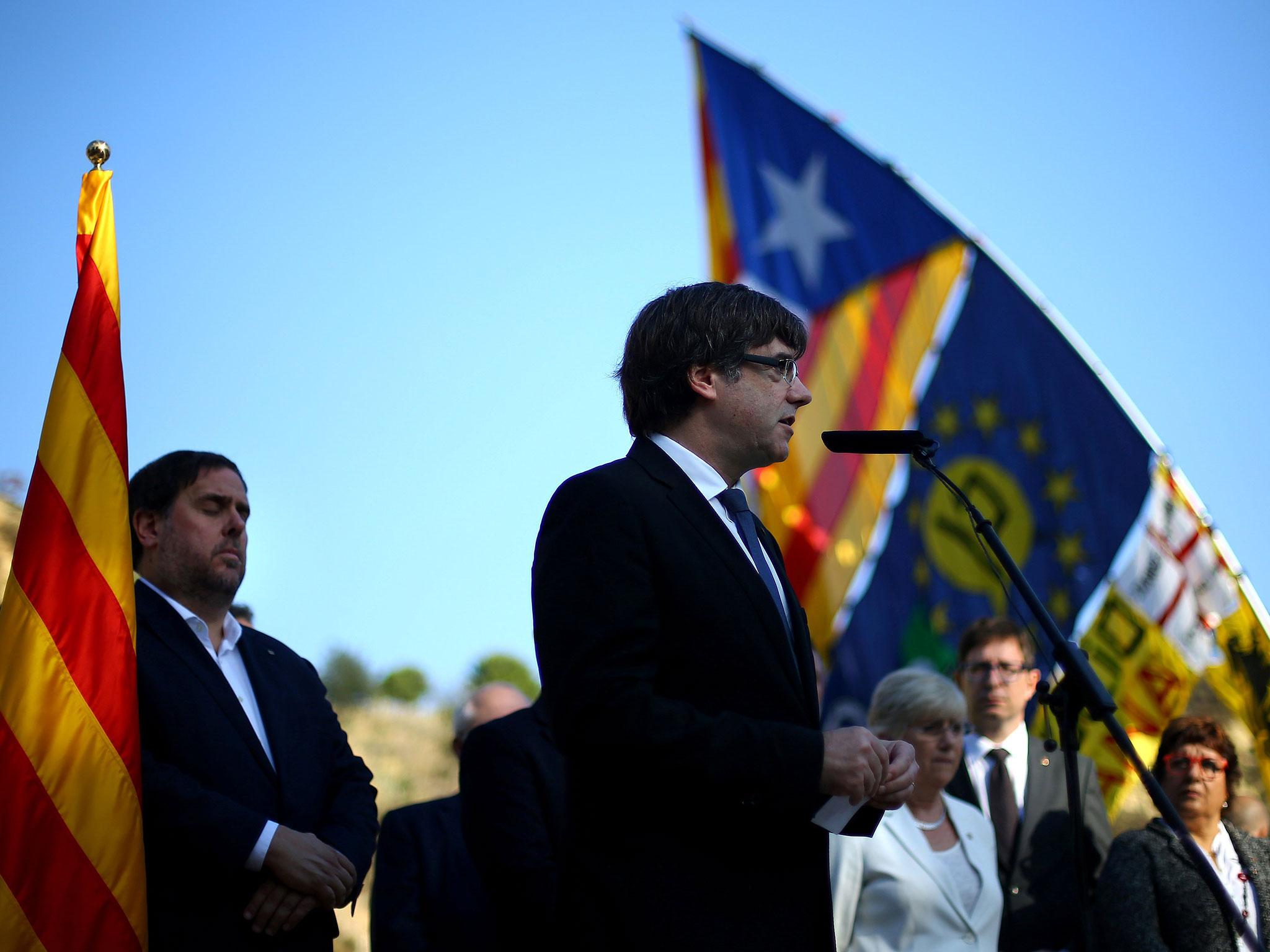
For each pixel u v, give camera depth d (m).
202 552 3.82
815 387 7.29
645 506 2.74
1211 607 6.51
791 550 7.08
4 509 9.37
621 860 2.63
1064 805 4.84
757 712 2.69
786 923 2.64
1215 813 4.49
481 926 4.71
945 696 4.42
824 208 7.50
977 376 7.17
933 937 4.11
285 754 3.74
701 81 7.72
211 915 3.41
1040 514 6.92
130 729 3.47
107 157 3.99
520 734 4.36
